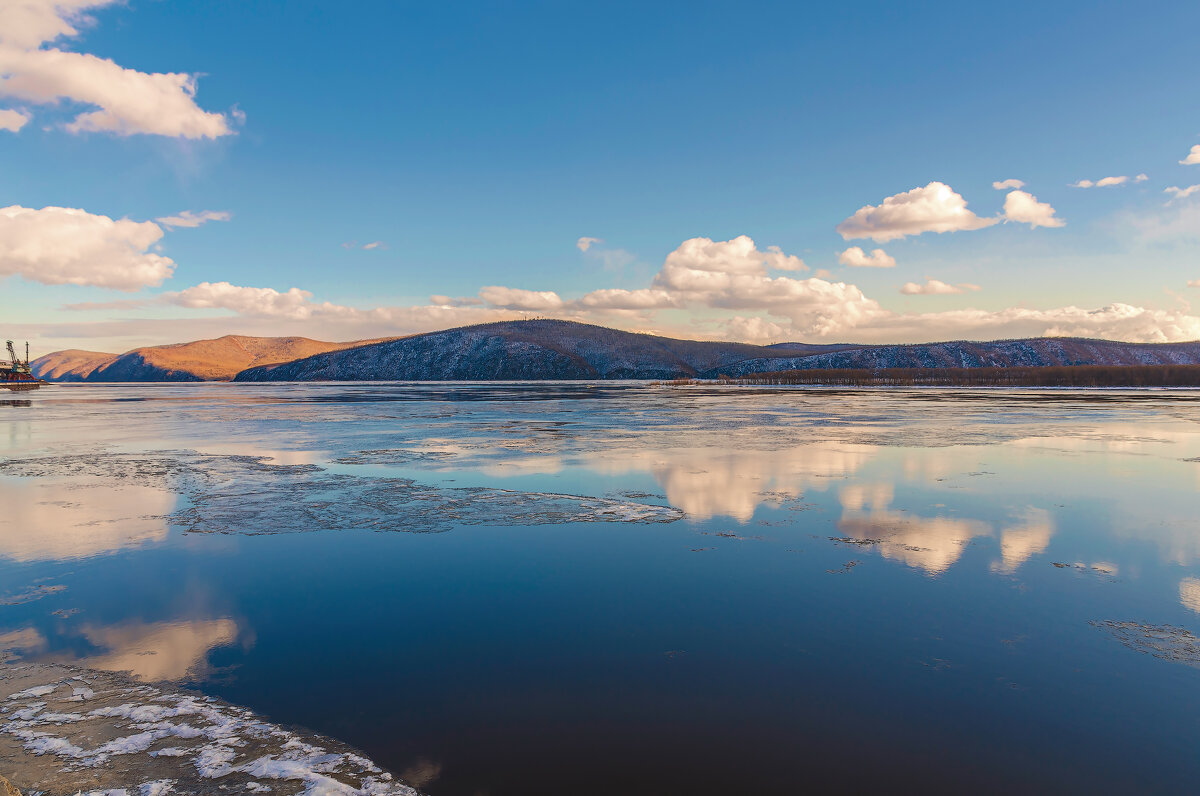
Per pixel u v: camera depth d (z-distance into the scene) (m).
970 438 28.52
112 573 10.48
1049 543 11.98
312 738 5.81
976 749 5.64
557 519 13.81
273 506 15.09
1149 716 6.20
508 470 19.97
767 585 9.77
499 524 13.45
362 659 7.40
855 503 15.24
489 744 5.71
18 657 7.49
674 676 6.96
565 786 5.11
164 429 34.72
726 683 6.80
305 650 7.65
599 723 6.05
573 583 9.91
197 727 6.00
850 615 8.63
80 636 8.09
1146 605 9.01
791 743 5.72
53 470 20.34
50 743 5.71
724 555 11.28
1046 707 6.35
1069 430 32.03
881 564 10.76
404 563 10.92
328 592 9.58
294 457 23.03
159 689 6.73
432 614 8.73
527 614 8.71
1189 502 15.36
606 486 17.38
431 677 6.96
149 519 13.96
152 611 8.89
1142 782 5.20
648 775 5.25
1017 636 7.98
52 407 57.78
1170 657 7.43
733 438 28.78
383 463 21.50
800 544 11.92
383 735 5.85
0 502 15.67
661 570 10.49
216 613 8.82
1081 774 5.31
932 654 7.49
